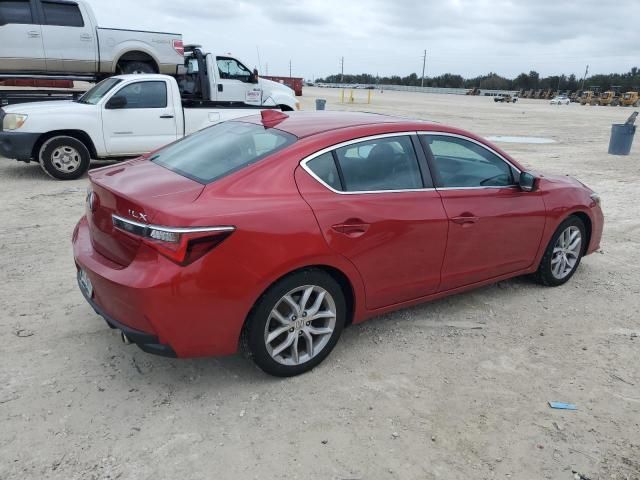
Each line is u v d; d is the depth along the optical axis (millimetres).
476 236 4121
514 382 3496
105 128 9289
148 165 3768
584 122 30594
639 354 3908
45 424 2904
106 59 12328
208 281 2898
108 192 3125
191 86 14094
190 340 2986
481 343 3994
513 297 4844
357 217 3406
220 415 3045
